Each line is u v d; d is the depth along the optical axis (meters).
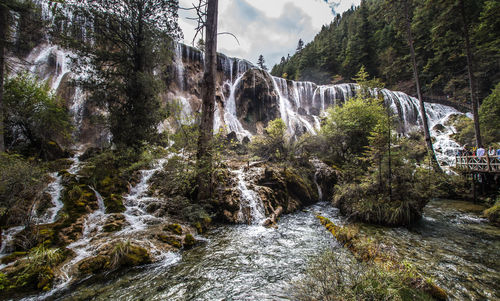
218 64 28.16
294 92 32.56
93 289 4.29
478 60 20.94
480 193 13.10
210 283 4.60
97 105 12.51
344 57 50.56
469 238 7.38
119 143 12.08
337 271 3.77
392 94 31.67
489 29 17.12
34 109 11.70
